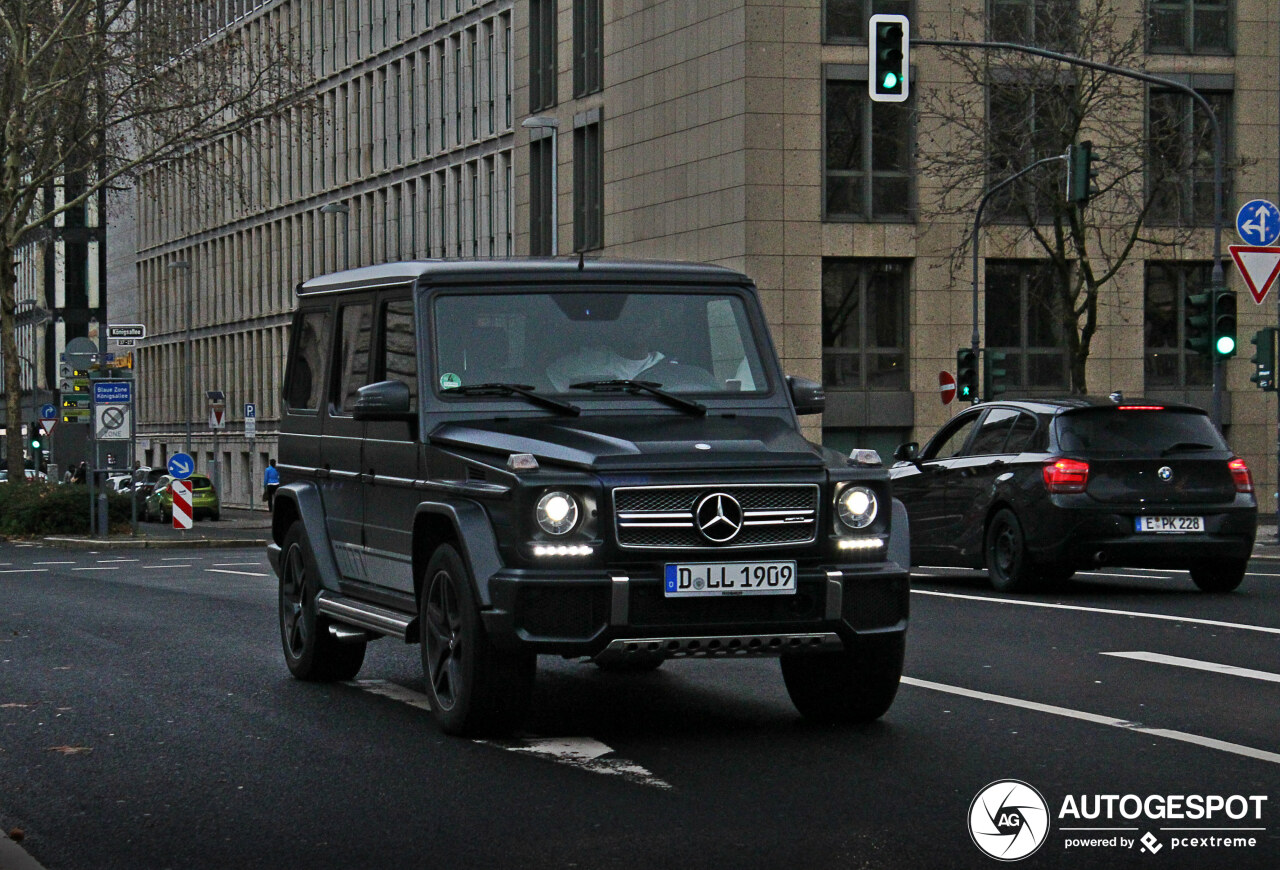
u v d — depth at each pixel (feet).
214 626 51.57
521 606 27.45
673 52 166.71
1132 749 27.53
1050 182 124.88
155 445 323.37
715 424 30.63
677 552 27.66
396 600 32.63
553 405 31.27
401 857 21.16
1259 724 29.81
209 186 288.30
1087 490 56.24
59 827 23.53
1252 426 163.94
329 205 198.08
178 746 29.53
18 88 152.25
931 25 147.84
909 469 64.28
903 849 21.04
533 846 21.50
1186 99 159.43
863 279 159.22
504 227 201.67
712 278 33.65
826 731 29.68
